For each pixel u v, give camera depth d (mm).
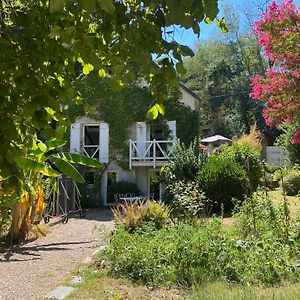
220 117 45906
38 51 2193
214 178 14766
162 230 7746
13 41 2197
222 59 48500
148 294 5324
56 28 2086
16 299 5387
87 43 2088
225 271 5848
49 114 2664
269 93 9055
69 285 5906
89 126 22422
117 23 2076
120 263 6441
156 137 21969
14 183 2203
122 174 21438
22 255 8375
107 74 2932
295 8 8656
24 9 2408
